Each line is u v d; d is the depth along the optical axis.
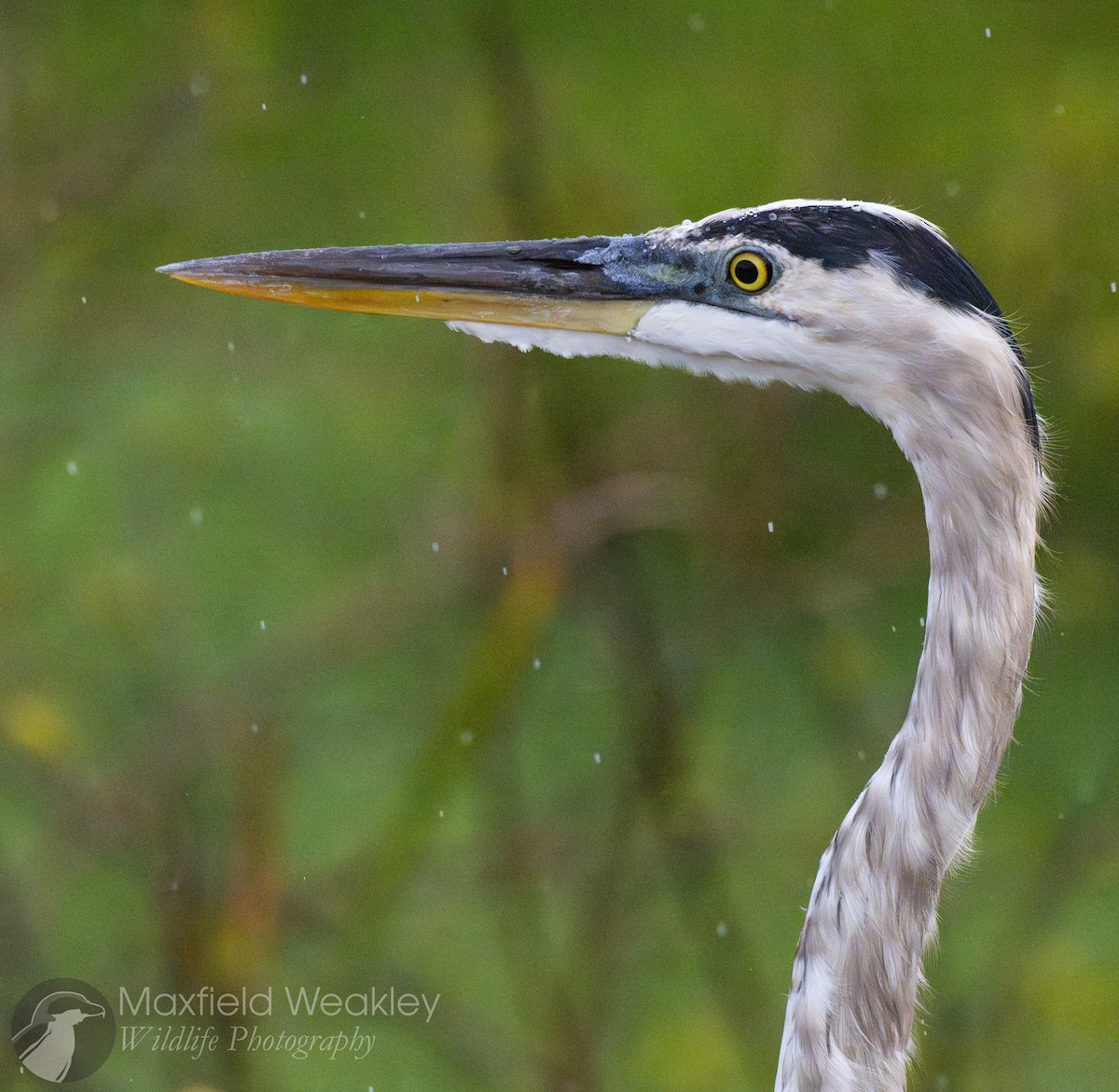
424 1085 10.30
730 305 5.79
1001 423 5.30
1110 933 11.07
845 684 12.41
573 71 13.54
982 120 12.95
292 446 15.14
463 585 12.27
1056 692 12.78
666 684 11.38
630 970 11.02
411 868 10.45
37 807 10.78
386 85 14.30
